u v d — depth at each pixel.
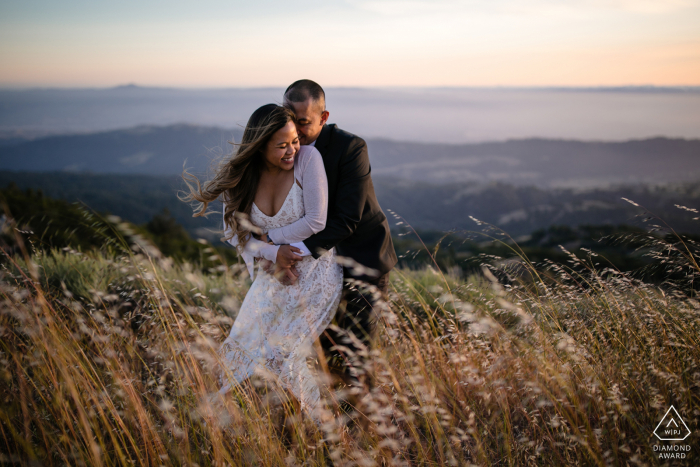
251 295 2.30
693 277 2.11
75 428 1.83
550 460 1.77
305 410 2.04
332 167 2.21
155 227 35.50
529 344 2.08
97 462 1.53
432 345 2.26
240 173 2.10
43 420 1.83
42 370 1.85
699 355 1.90
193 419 1.85
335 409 2.06
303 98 2.14
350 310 2.32
